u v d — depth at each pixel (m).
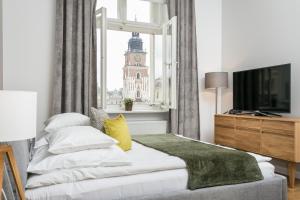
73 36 4.02
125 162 1.88
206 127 5.06
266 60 4.08
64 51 3.97
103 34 4.10
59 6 3.91
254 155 2.31
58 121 2.87
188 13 4.75
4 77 3.74
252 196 2.10
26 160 1.66
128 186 1.79
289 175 3.15
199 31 4.99
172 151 2.32
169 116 4.65
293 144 3.05
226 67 4.98
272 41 3.97
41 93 3.94
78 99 3.99
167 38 4.63
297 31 3.57
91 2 4.09
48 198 1.60
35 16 3.89
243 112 4.27
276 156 3.29
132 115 4.57
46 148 2.21
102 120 2.62
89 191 1.69
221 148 2.46
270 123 3.38
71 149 1.89
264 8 4.11
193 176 1.97
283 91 3.53
